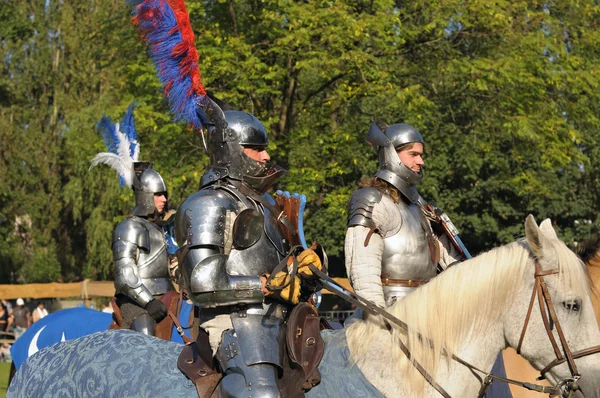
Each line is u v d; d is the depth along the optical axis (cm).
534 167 3697
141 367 712
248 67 2362
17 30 5162
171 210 1359
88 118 3297
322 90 2659
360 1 2566
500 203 4400
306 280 722
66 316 1405
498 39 2675
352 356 690
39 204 5019
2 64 5088
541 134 2677
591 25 3069
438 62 2644
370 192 838
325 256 729
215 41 2408
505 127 2622
